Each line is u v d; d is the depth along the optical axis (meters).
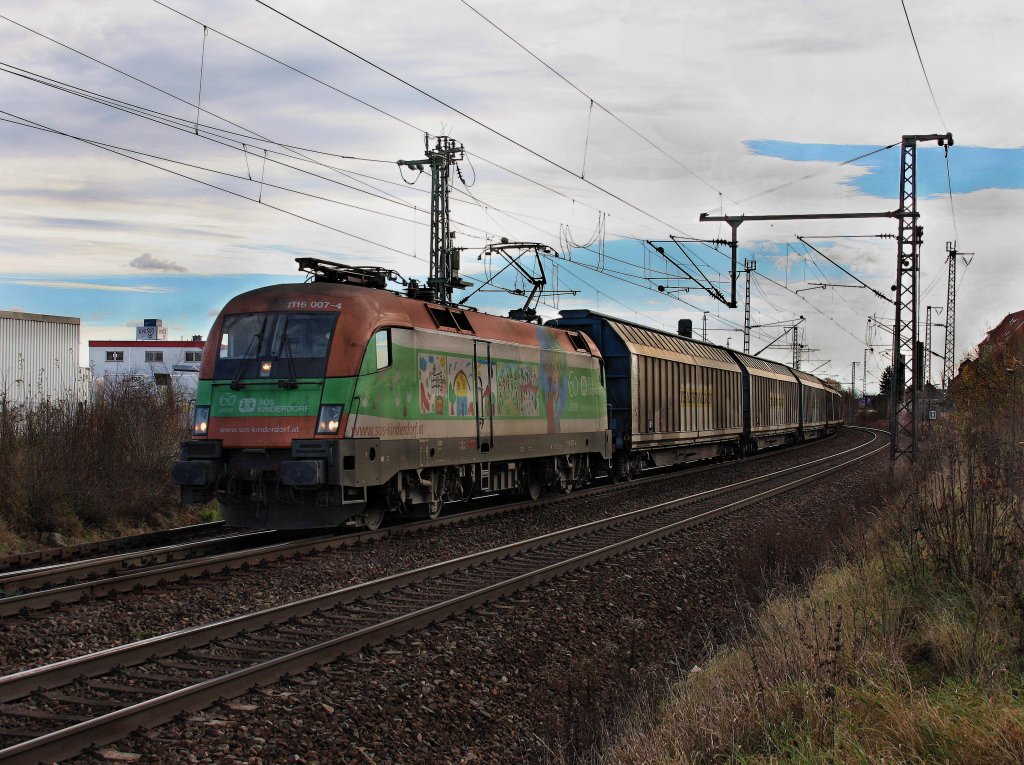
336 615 9.69
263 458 14.35
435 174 33.72
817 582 10.96
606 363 27.34
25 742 5.63
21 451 15.77
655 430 29.25
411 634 8.93
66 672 7.15
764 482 27.08
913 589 9.34
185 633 8.19
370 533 14.77
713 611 11.11
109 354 70.62
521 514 18.89
